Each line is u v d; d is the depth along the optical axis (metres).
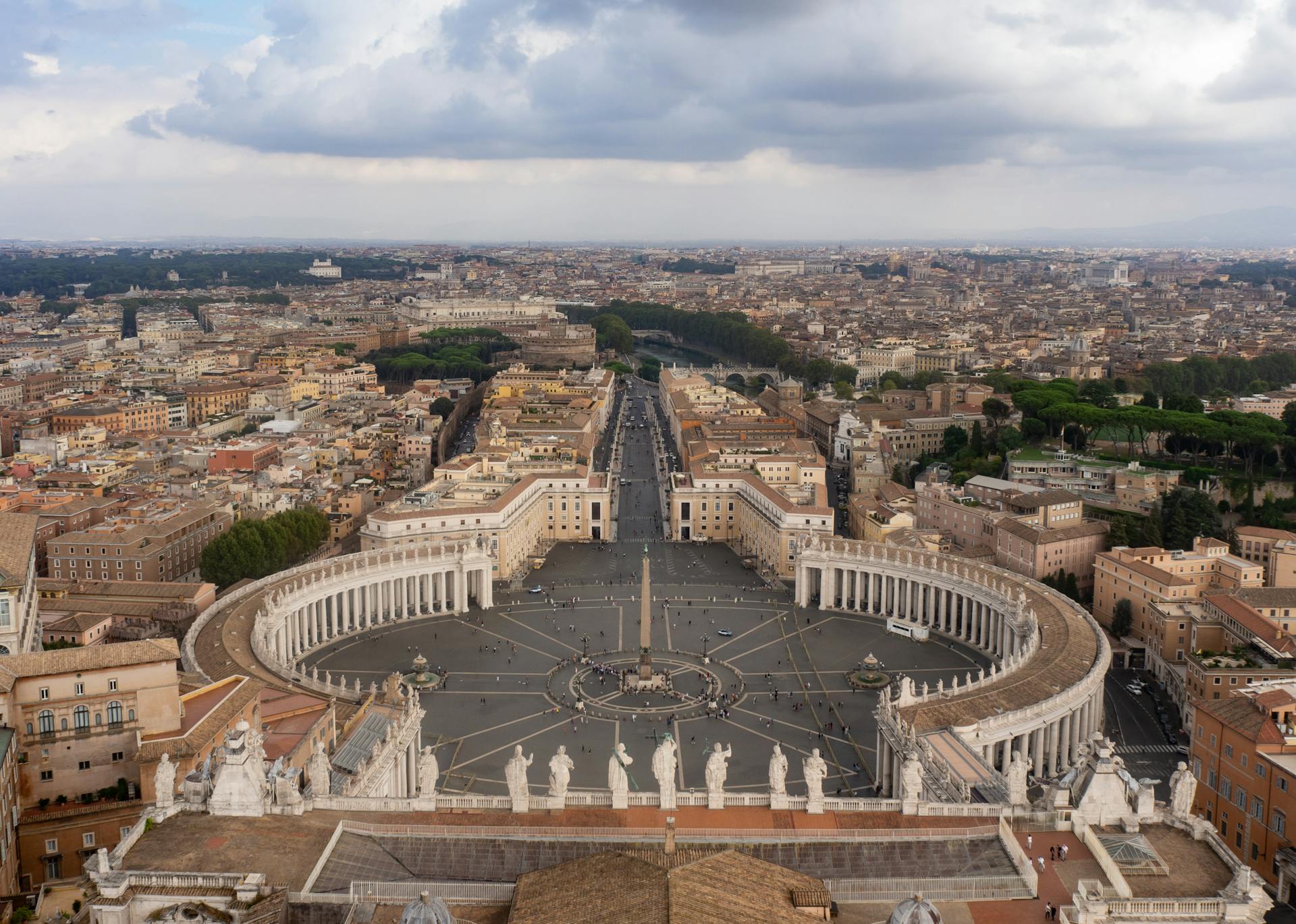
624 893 99.62
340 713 184.00
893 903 108.19
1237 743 170.38
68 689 150.38
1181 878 107.56
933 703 190.25
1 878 135.88
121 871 106.75
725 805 132.12
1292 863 155.00
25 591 198.00
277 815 123.19
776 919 98.56
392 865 115.06
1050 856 115.00
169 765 121.81
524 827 123.75
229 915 100.56
